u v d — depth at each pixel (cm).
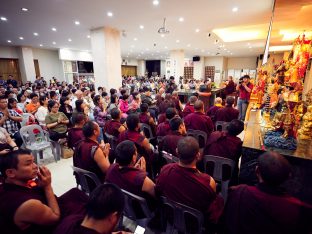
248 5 504
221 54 1816
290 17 360
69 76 1485
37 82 1087
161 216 148
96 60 754
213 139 211
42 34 853
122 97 506
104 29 710
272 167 95
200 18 616
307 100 219
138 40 1009
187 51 1540
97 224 79
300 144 185
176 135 217
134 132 228
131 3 486
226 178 203
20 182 113
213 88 889
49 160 351
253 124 263
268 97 286
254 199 97
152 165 236
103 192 81
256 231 95
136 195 138
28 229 103
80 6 503
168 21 648
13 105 388
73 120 256
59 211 120
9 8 516
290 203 92
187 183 124
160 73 2516
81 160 187
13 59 1243
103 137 378
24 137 327
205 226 132
